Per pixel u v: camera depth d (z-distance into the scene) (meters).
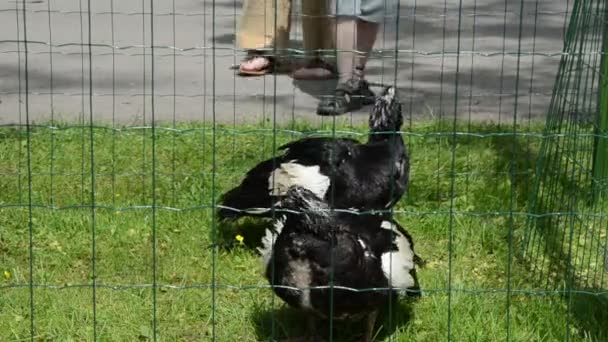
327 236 5.84
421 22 15.60
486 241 7.84
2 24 15.67
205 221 8.07
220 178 9.05
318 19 12.02
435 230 7.99
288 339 6.41
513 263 7.48
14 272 7.18
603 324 6.37
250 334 6.43
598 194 7.91
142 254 7.55
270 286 6.18
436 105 12.09
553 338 6.27
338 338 6.46
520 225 8.10
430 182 8.99
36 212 8.16
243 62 12.69
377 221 6.28
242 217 7.86
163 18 16.25
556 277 7.08
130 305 6.69
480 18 16.06
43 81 12.90
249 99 11.98
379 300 5.97
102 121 11.03
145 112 11.46
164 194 8.69
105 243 7.72
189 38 15.09
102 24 15.85
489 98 12.38
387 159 7.55
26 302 6.71
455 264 7.48
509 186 8.77
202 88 12.51
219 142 10.03
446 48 14.45
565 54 7.44
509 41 15.02
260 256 7.25
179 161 9.51
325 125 10.60
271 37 12.41
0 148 9.70
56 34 15.18
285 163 7.37
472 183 9.00
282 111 11.43
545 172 8.24
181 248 7.63
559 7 16.78
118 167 9.30
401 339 6.34
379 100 7.78
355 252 5.84
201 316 6.62
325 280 5.83
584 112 8.23
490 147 10.02
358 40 10.77
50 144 9.89
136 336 6.35
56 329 6.38
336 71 11.88
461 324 6.42
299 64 12.44
